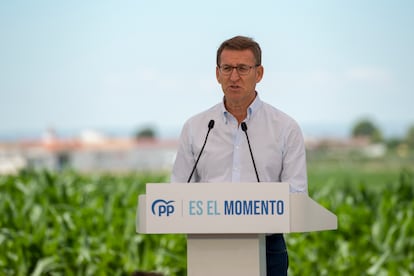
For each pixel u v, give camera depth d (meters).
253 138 8.24
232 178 8.23
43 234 14.80
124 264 14.66
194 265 7.15
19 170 20.48
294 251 14.84
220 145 8.30
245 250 7.11
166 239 15.00
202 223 6.97
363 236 15.20
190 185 6.99
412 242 14.99
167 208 7.00
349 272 14.72
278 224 6.92
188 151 8.48
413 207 16.53
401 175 18.02
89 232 15.19
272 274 8.22
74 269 14.70
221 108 8.34
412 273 14.58
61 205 16.41
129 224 15.39
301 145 8.23
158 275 6.52
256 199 6.94
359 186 17.84
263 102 8.37
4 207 16.03
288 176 8.16
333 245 15.17
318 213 7.16
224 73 7.84
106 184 19.81
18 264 14.54
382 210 15.97
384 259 14.38
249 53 7.80
